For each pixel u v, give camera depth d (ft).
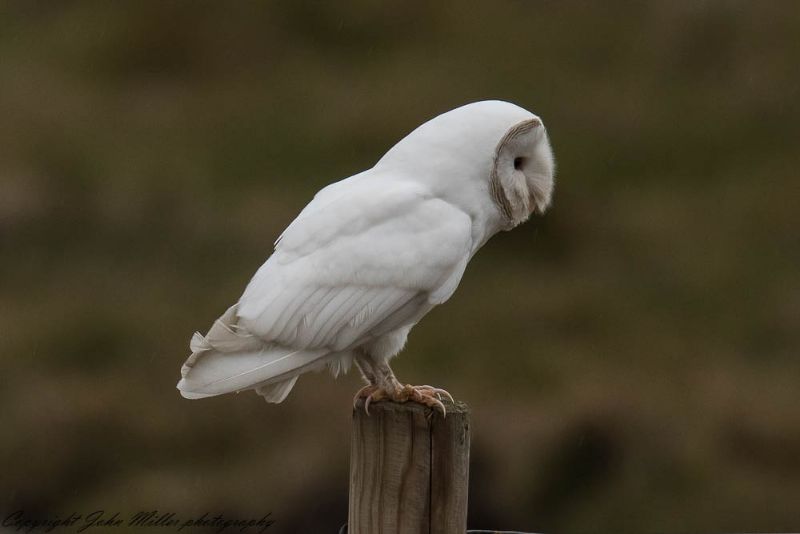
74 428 39.93
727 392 43.42
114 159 57.47
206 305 47.42
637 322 47.55
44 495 38.06
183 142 59.16
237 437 38.34
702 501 39.01
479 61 66.23
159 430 39.55
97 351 44.52
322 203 20.84
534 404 41.32
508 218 21.15
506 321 46.70
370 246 20.11
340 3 70.64
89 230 52.37
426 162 20.70
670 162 58.54
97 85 64.49
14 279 49.16
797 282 50.55
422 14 70.59
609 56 66.85
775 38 67.97
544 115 61.46
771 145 59.82
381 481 18.07
